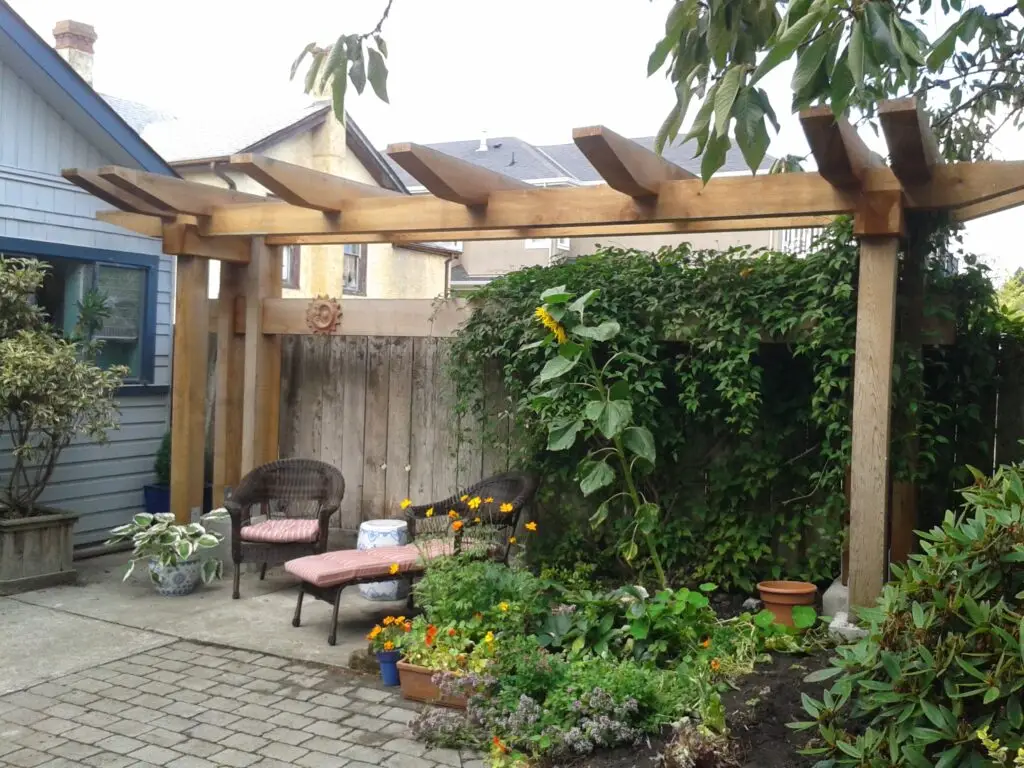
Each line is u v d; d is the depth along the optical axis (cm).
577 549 562
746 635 409
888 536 479
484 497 546
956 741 255
